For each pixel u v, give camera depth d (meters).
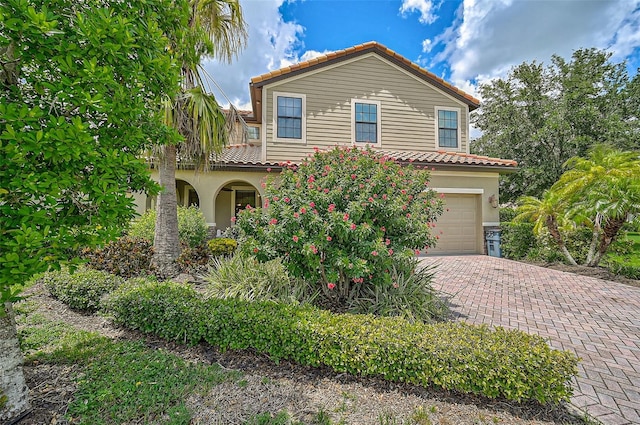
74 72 2.16
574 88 17.97
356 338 3.06
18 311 4.73
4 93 2.16
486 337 3.06
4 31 1.93
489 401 2.75
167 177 7.13
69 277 5.20
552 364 2.65
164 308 3.90
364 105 12.62
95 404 2.52
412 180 5.56
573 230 8.95
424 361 2.82
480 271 8.47
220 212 15.52
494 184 11.73
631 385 3.11
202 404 2.61
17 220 1.95
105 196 2.26
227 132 7.80
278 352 3.29
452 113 13.41
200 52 6.32
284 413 2.54
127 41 2.37
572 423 2.53
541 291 6.52
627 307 5.48
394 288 4.70
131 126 2.65
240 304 3.89
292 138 11.98
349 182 4.74
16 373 2.38
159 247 7.02
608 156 8.37
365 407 2.66
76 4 2.32
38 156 2.10
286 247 4.26
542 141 17.48
